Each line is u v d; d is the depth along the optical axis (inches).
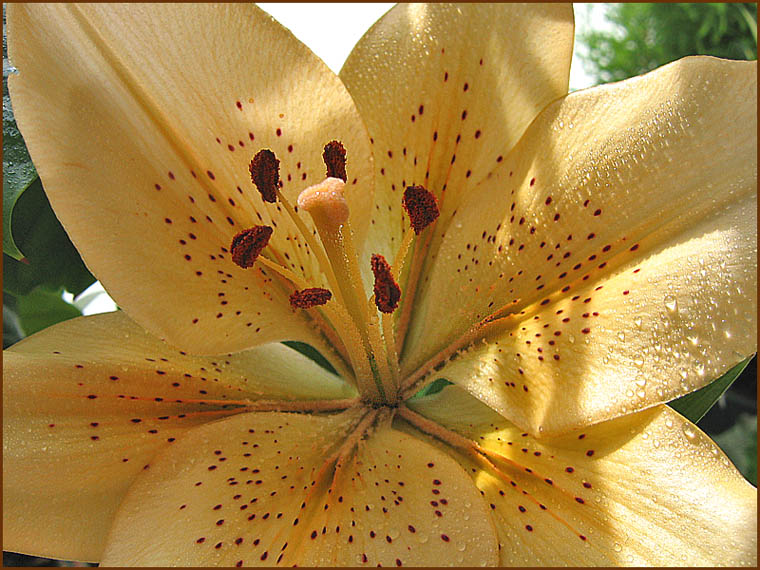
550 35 7.8
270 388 7.8
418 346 8.0
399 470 6.6
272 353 8.2
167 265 6.8
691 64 6.7
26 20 6.4
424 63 8.1
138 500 6.3
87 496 6.6
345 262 7.2
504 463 6.8
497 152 7.9
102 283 6.3
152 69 7.0
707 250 6.1
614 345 6.3
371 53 8.2
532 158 7.3
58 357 7.1
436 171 8.2
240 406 7.6
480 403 7.6
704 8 32.6
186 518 6.3
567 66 7.7
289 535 6.3
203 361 7.7
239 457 6.7
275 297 7.7
